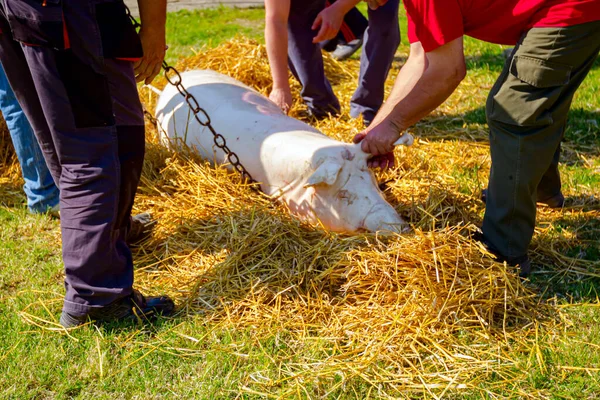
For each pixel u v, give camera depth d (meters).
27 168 3.90
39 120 2.86
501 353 2.70
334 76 6.77
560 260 3.39
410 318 2.81
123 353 2.75
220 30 9.19
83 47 2.56
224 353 2.71
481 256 3.16
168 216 3.76
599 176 4.31
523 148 2.99
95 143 2.69
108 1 2.59
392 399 2.45
